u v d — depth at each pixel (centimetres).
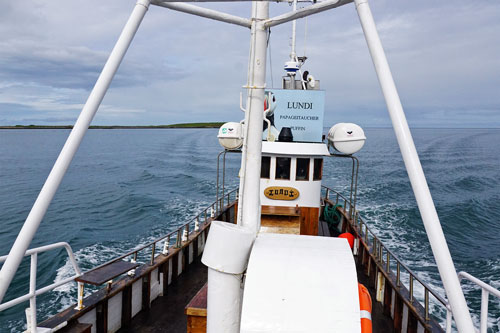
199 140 11081
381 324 720
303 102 914
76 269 545
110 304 626
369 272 909
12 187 3347
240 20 368
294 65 951
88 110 262
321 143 906
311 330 281
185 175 4103
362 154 7969
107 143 11031
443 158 6519
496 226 2178
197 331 496
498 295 322
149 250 1595
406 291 675
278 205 909
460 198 2970
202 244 1097
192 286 856
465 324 209
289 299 293
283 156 892
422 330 602
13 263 235
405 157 234
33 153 7381
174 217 2262
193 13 346
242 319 288
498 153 7606
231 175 4166
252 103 371
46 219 2227
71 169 4759
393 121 241
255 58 367
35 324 472
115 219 2238
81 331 523
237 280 338
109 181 3762
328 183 3656
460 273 393
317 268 311
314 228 910
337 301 290
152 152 7431
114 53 276
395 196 2934
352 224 1109
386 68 248
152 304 757
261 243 344
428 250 1612
